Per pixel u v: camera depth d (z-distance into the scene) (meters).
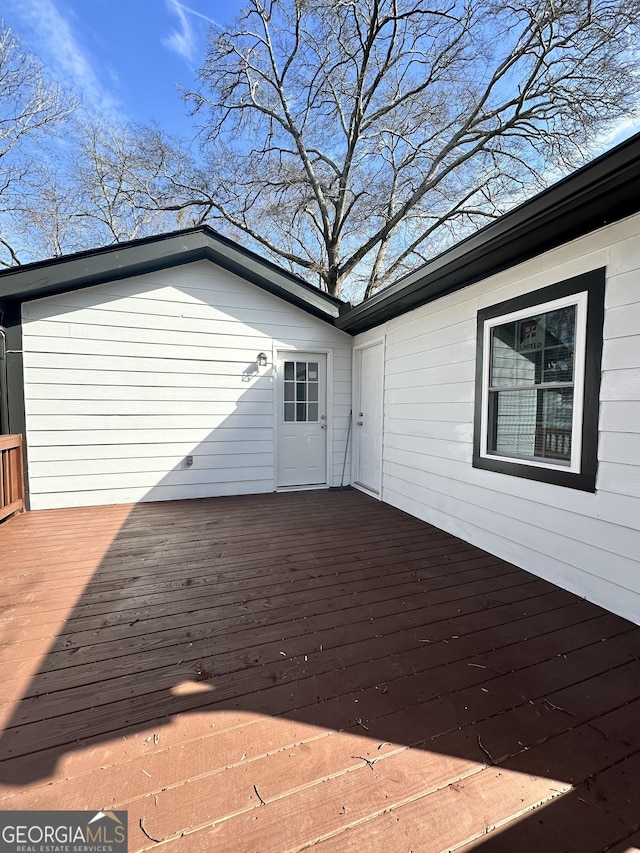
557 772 1.30
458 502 3.65
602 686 1.71
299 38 9.44
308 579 2.78
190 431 5.04
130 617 2.27
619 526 2.30
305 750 1.38
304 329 5.53
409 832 1.12
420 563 3.07
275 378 5.39
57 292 4.46
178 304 4.91
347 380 5.84
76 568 2.94
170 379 4.92
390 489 4.84
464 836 1.11
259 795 1.22
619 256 2.28
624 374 2.26
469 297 3.47
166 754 1.36
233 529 3.87
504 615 2.30
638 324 2.19
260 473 5.39
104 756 1.35
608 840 1.10
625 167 1.86
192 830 1.12
